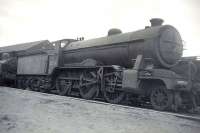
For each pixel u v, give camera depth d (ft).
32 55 55.52
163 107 27.55
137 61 30.53
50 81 47.34
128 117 19.02
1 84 65.72
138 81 29.40
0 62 65.72
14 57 66.39
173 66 31.78
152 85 29.81
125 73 30.83
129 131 14.73
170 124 17.39
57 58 45.93
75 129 14.33
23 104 22.65
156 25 33.94
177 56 32.07
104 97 34.88
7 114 17.24
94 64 37.19
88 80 38.22
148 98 31.48
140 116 19.77
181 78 29.30
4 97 27.50
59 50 46.21
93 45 39.42
